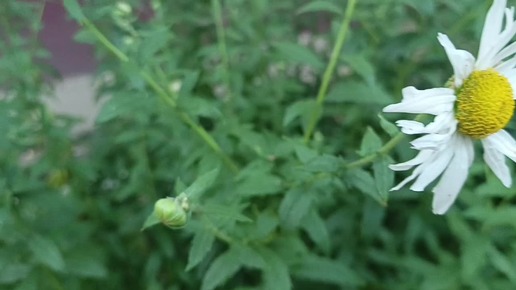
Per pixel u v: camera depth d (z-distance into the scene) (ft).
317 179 0.47
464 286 0.58
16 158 0.59
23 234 0.53
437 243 0.64
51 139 0.62
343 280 0.54
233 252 0.48
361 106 0.64
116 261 0.66
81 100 0.95
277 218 0.51
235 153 0.59
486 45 0.38
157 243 0.65
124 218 0.66
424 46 0.60
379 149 0.43
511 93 0.39
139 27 0.60
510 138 0.40
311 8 0.52
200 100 0.52
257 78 0.70
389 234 0.63
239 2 0.69
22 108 0.59
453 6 0.58
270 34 0.70
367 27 0.62
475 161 0.60
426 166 0.38
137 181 0.63
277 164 0.53
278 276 0.49
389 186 0.42
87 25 0.48
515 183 0.56
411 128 0.36
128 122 0.70
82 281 0.62
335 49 0.52
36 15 0.61
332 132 0.67
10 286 0.58
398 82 0.63
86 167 0.63
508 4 0.58
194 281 0.63
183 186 0.43
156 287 0.61
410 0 0.50
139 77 0.49
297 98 0.70
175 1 0.69
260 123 0.66
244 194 0.50
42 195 0.56
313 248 0.65
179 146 0.59
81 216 0.66
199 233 0.46
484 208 0.56
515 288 0.57
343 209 0.62
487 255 0.59
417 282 0.61
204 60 0.70
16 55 0.58
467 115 0.38
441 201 0.41
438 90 0.37
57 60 0.91
